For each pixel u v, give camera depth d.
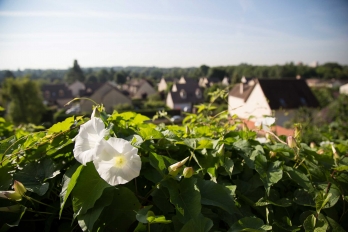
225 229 1.11
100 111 1.33
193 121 2.13
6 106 31.69
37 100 30.95
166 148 1.31
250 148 1.39
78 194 0.95
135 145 1.11
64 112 33.28
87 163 1.01
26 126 3.04
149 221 0.86
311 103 21.94
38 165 1.19
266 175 1.23
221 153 1.24
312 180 1.35
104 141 0.93
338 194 1.23
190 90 44.38
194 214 0.96
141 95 56.25
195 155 1.36
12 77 30.80
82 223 0.90
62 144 1.26
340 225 1.19
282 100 21.45
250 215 1.15
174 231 0.97
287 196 1.30
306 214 1.16
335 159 1.42
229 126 1.90
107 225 0.97
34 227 1.09
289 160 1.47
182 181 1.08
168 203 1.07
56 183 1.20
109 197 0.96
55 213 1.08
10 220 1.03
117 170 0.92
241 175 1.38
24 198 1.08
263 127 1.76
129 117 1.44
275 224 1.09
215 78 52.59
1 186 1.13
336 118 7.96
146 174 1.12
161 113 2.42
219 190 1.09
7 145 1.35
